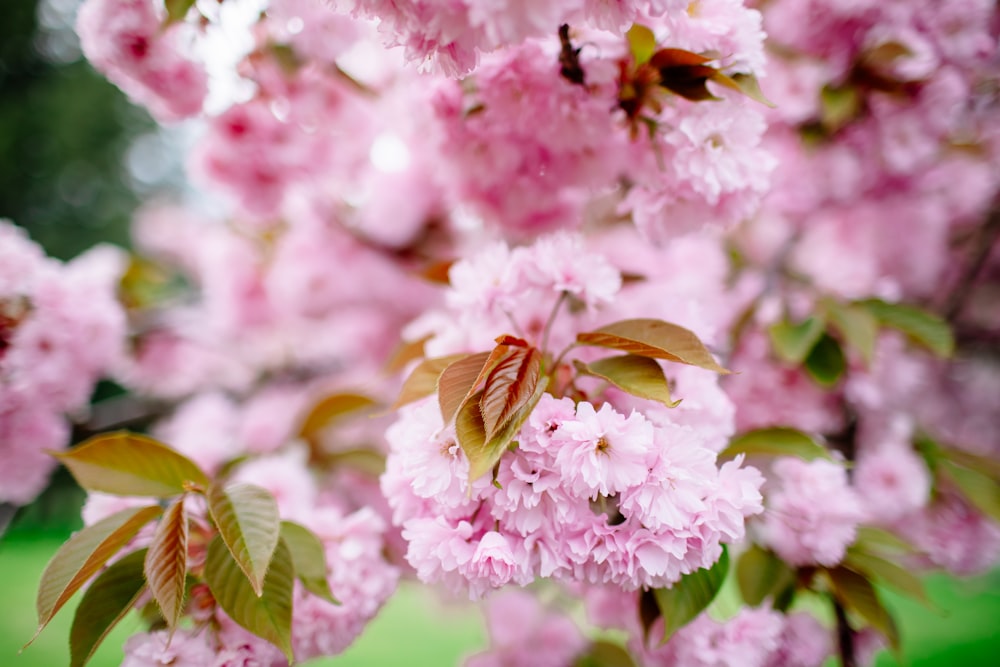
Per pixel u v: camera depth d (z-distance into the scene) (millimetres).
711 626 605
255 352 1561
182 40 700
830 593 643
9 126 3783
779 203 949
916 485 731
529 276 593
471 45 528
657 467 537
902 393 869
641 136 632
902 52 759
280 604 560
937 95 783
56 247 3990
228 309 1284
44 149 3953
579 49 610
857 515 625
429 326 669
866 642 652
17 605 1791
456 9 520
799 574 638
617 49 609
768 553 640
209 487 582
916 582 621
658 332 569
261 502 565
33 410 725
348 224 1219
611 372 562
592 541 539
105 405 1116
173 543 551
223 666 565
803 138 848
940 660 1529
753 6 805
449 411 525
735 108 603
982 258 1075
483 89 630
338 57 727
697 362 549
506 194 695
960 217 1164
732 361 825
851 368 788
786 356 732
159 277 1110
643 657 637
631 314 606
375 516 634
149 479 603
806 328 743
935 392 1311
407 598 1888
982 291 1369
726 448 624
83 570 549
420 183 1146
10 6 3738
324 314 1381
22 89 3982
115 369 1133
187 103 724
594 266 593
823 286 852
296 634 586
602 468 531
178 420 1156
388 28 542
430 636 1665
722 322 850
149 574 545
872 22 762
